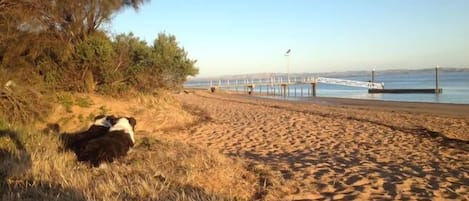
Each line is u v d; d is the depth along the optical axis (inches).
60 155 310.7
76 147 340.8
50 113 481.4
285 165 343.6
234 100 1430.9
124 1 597.9
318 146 456.4
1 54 446.9
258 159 380.5
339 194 263.9
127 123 353.7
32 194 226.4
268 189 265.0
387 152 414.9
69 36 536.4
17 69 455.2
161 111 610.2
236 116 770.8
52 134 391.2
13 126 396.2
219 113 829.8
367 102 1473.9
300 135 533.6
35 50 468.8
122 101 585.3
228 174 288.0
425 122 697.0
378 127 607.8
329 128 598.9
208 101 1261.1
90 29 574.6
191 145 414.0
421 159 377.1
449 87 2721.5
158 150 352.5
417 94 2100.1
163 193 233.3
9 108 422.6
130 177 265.1
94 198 215.9
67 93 530.9
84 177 254.1
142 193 231.8
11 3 418.6
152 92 663.8
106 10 566.9
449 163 358.3
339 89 3144.7
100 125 360.8
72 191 229.0
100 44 549.3
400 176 309.4
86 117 507.5
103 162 297.1
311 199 253.3
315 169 329.1
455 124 670.5
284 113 834.8
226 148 448.5
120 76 596.1
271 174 299.0
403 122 689.0
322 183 286.5
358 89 3068.4
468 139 507.5
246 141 492.1
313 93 2389.3
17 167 263.9
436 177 307.6
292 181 287.7
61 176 252.2
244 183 275.6
